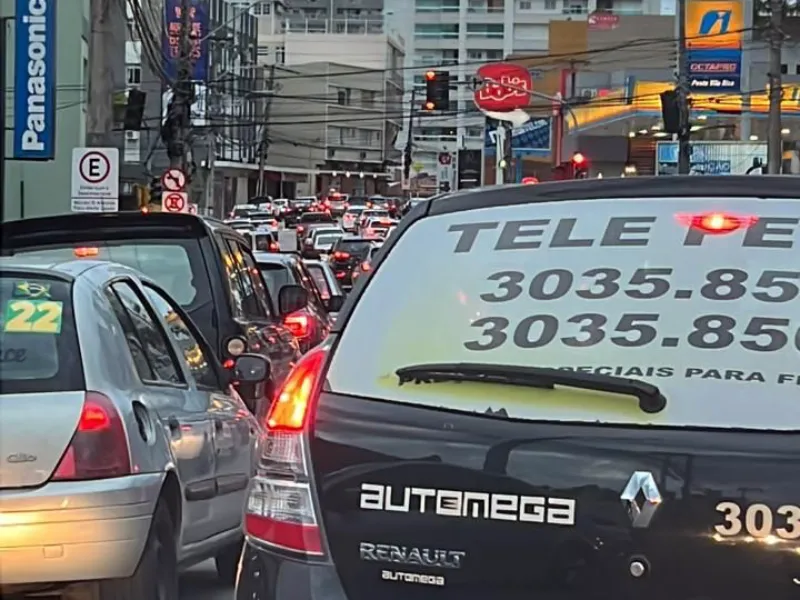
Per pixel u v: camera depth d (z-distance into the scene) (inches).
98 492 189.0
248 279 430.3
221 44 2950.3
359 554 130.1
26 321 202.5
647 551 121.6
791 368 129.0
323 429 134.5
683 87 1352.1
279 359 424.8
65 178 1416.1
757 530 119.9
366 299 145.9
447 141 5012.3
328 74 3983.8
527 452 126.3
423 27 5344.5
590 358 132.0
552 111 2491.4
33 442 189.0
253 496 138.7
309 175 4522.6
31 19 1067.9
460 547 126.7
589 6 5132.9
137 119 1254.9
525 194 153.5
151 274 370.3
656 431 125.0
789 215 145.8
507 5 5265.8
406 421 131.7
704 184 150.6
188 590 279.4
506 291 141.2
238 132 4005.9
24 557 184.7
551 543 124.2
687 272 139.9
